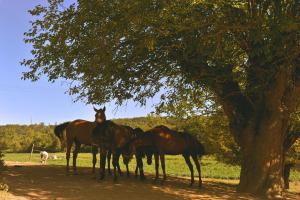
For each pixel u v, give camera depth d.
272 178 16.31
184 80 17.58
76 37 15.27
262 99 16.70
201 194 15.02
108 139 15.82
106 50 14.76
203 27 13.27
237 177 41.28
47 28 16.12
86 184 14.71
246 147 16.91
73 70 16.25
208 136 26.56
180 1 12.72
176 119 25.34
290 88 16.77
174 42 14.79
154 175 20.80
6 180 14.62
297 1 12.81
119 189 14.23
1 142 92.38
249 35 13.68
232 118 17.45
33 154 76.31
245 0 13.59
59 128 18.03
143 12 12.78
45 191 12.88
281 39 12.99
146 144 16.70
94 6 14.41
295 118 21.56
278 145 16.64
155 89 17.50
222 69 15.91
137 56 15.91
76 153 17.69
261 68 15.54
